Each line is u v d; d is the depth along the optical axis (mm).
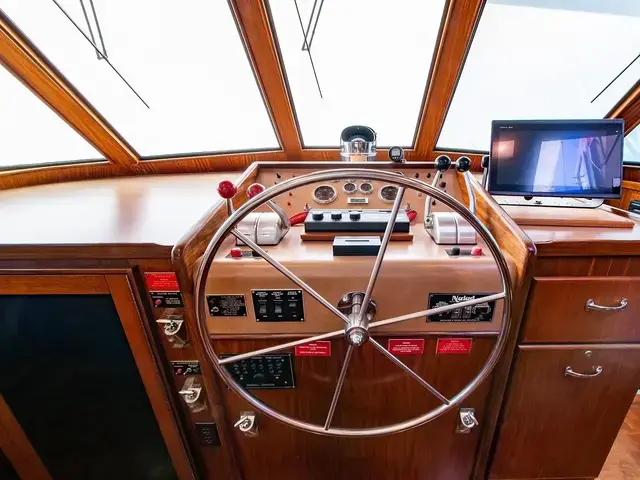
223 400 997
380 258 636
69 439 1112
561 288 855
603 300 871
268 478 1187
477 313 815
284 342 866
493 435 1087
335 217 906
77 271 840
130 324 898
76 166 1830
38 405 1039
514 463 1154
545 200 1175
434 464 1137
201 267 625
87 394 1020
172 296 871
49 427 1084
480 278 781
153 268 847
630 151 1957
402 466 1144
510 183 1117
